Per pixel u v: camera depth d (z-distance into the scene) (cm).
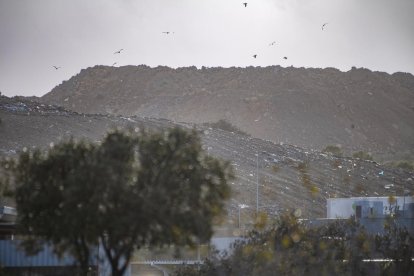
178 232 5275
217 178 5538
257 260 7044
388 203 10612
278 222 7750
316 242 7419
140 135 5547
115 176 5225
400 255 7825
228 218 10825
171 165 5378
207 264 7250
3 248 6969
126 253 5419
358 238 7894
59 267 6919
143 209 5116
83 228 5278
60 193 5428
